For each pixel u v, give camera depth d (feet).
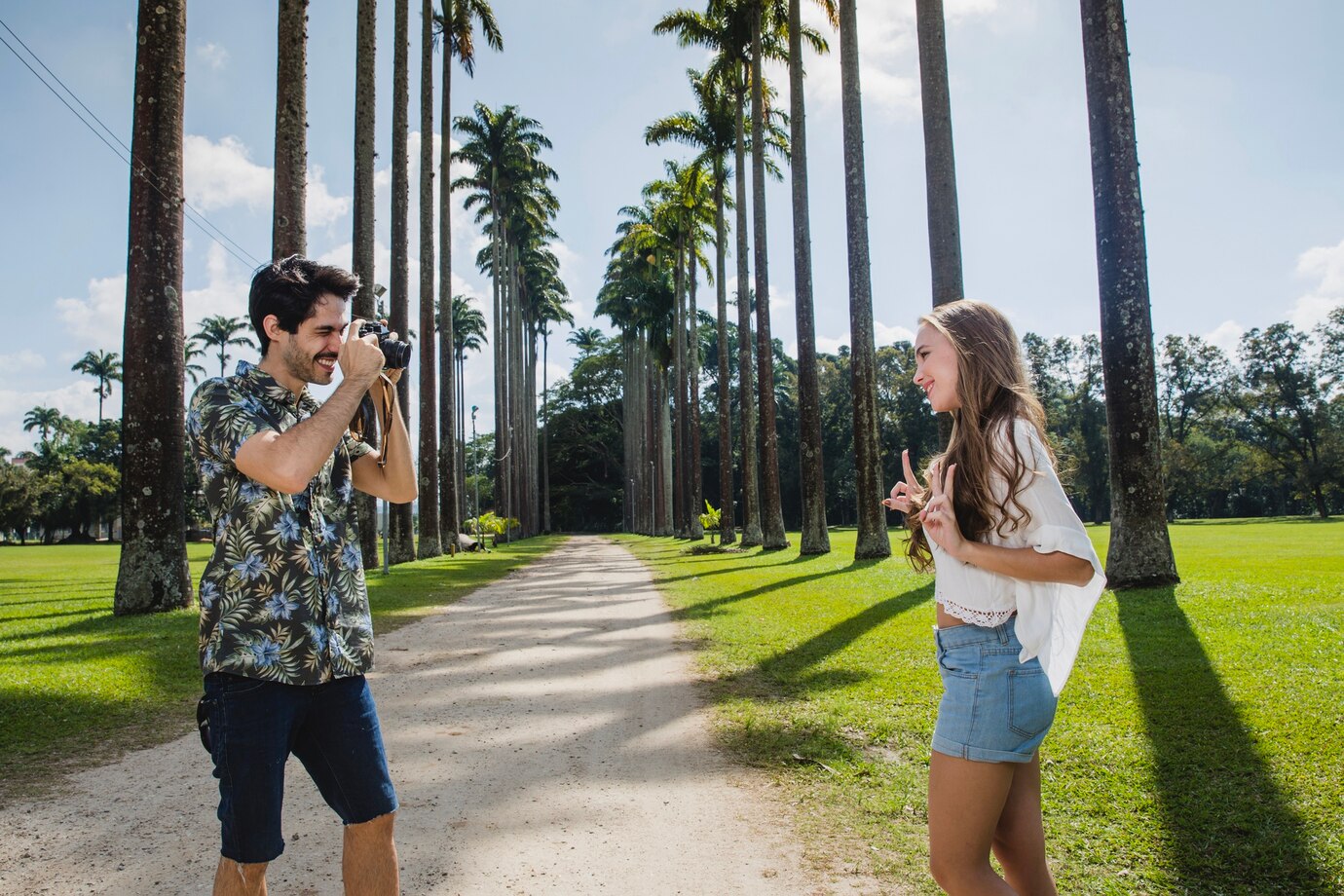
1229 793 12.59
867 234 61.16
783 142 104.42
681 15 90.63
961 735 6.33
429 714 19.94
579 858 11.37
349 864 7.13
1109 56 34.40
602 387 309.01
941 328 6.81
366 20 63.87
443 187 102.68
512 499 203.72
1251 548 65.00
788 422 258.78
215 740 6.55
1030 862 6.87
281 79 44.80
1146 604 29.78
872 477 61.00
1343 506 249.96
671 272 162.09
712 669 24.88
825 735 16.85
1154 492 33.73
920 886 10.21
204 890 10.39
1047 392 218.38
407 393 68.64
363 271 63.16
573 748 16.92
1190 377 216.95
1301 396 195.31
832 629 30.96
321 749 7.00
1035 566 6.13
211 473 6.75
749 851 11.48
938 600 6.77
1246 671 19.83
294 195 44.78
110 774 15.35
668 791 14.14
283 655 6.59
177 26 38.68
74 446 334.65
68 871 10.98
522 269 207.51
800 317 74.43
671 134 108.37
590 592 51.01
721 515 111.75
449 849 11.73
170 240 38.63
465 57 101.24
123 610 37.76
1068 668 6.64
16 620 38.63
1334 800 12.06
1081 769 14.06
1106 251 34.32
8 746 17.16
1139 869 10.44
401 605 43.34
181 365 39.27
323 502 7.21
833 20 69.31
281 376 7.39
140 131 37.96
